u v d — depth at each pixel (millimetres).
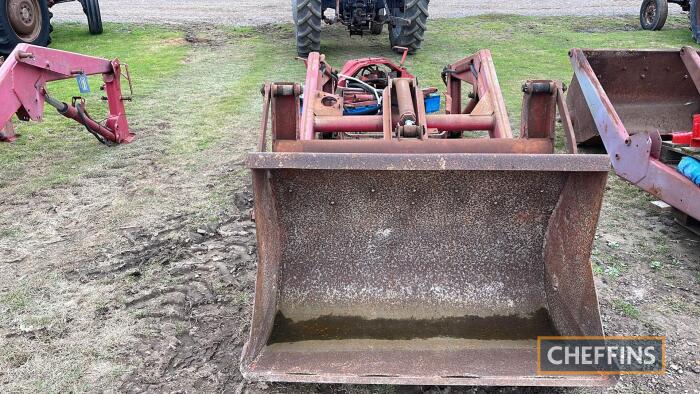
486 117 3891
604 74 5301
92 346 2928
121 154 5648
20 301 3289
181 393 2629
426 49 10336
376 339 2658
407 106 3461
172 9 15180
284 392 2633
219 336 3012
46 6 9656
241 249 3877
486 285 2906
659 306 3262
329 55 9945
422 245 2959
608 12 14070
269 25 12820
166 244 3945
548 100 3287
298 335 2674
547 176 2762
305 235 2969
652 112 5391
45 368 2770
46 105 7355
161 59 9812
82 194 4746
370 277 2932
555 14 13953
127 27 12469
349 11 9758
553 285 2807
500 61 9281
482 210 2908
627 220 4312
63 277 3541
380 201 2898
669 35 11102
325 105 4031
